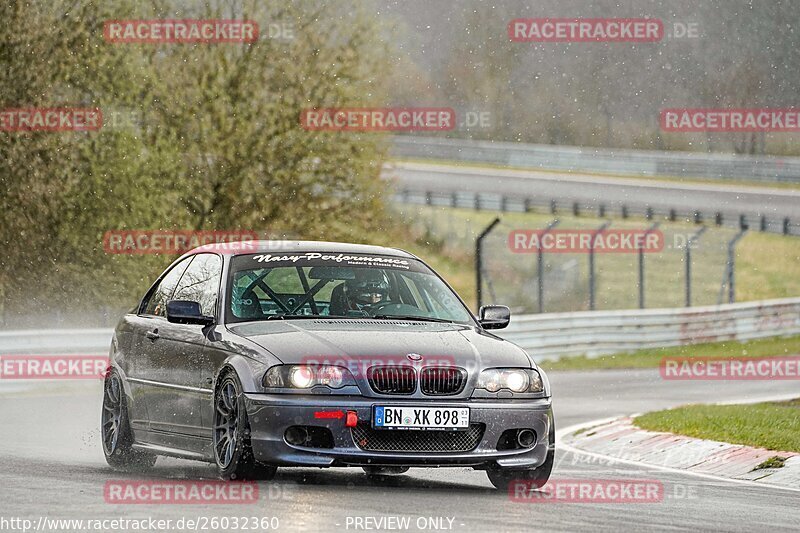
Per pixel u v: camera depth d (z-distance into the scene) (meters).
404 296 31.88
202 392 29.66
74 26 101.75
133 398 33.12
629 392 70.19
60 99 101.69
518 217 179.88
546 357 95.25
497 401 28.55
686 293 114.81
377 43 106.94
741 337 113.69
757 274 161.50
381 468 31.61
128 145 101.44
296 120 105.06
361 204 106.38
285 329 29.25
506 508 26.16
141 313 34.81
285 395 27.52
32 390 65.19
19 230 100.69
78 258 101.38
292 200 105.56
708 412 50.84
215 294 31.11
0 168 100.12
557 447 44.22
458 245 166.75
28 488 27.39
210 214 104.62
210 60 104.38
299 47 105.81
